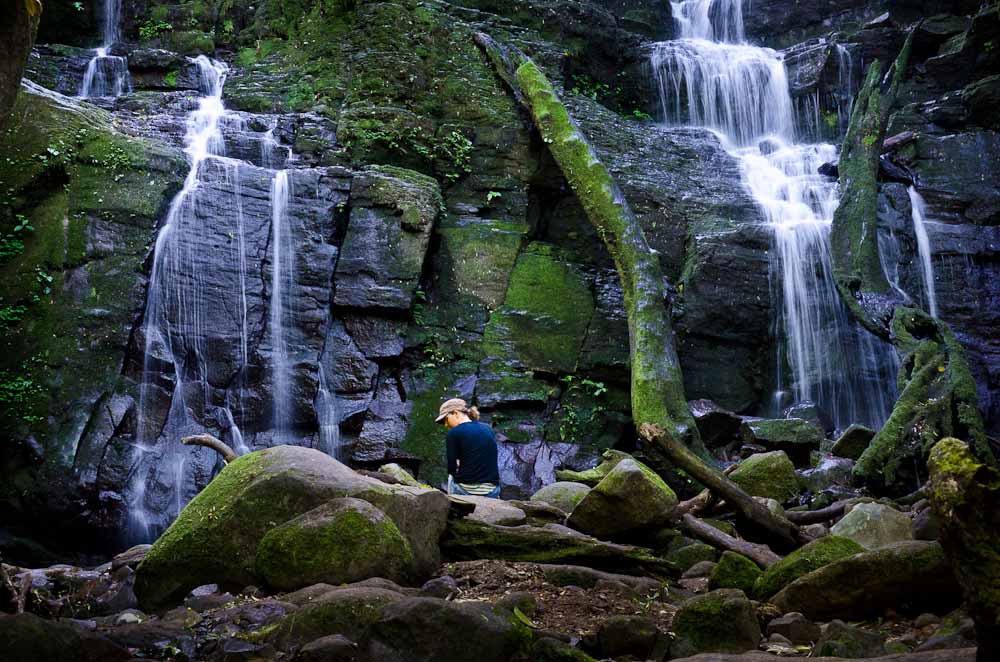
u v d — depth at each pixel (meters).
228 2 17.31
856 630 3.70
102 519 10.08
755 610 4.36
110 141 11.91
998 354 13.79
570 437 12.11
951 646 3.50
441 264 13.38
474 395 12.22
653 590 5.10
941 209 15.30
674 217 14.52
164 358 11.20
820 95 18.59
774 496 8.95
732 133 18.80
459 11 16.27
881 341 13.13
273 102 15.41
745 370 13.34
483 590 4.88
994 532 2.30
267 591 4.74
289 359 11.89
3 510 9.77
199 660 3.75
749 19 20.91
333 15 16.03
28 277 10.93
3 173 11.37
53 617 4.45
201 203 12.10
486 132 14.75
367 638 3.48
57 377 10.46
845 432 10.88
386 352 12.32
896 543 4.47
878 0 20.03
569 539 5.70
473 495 7.51
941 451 2.44
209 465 10.99
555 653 3.45
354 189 13.12
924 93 18.28
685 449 7.20
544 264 13.61
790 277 13.71
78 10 17.44
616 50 18.41
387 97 14.89
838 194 15.34
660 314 11.74
